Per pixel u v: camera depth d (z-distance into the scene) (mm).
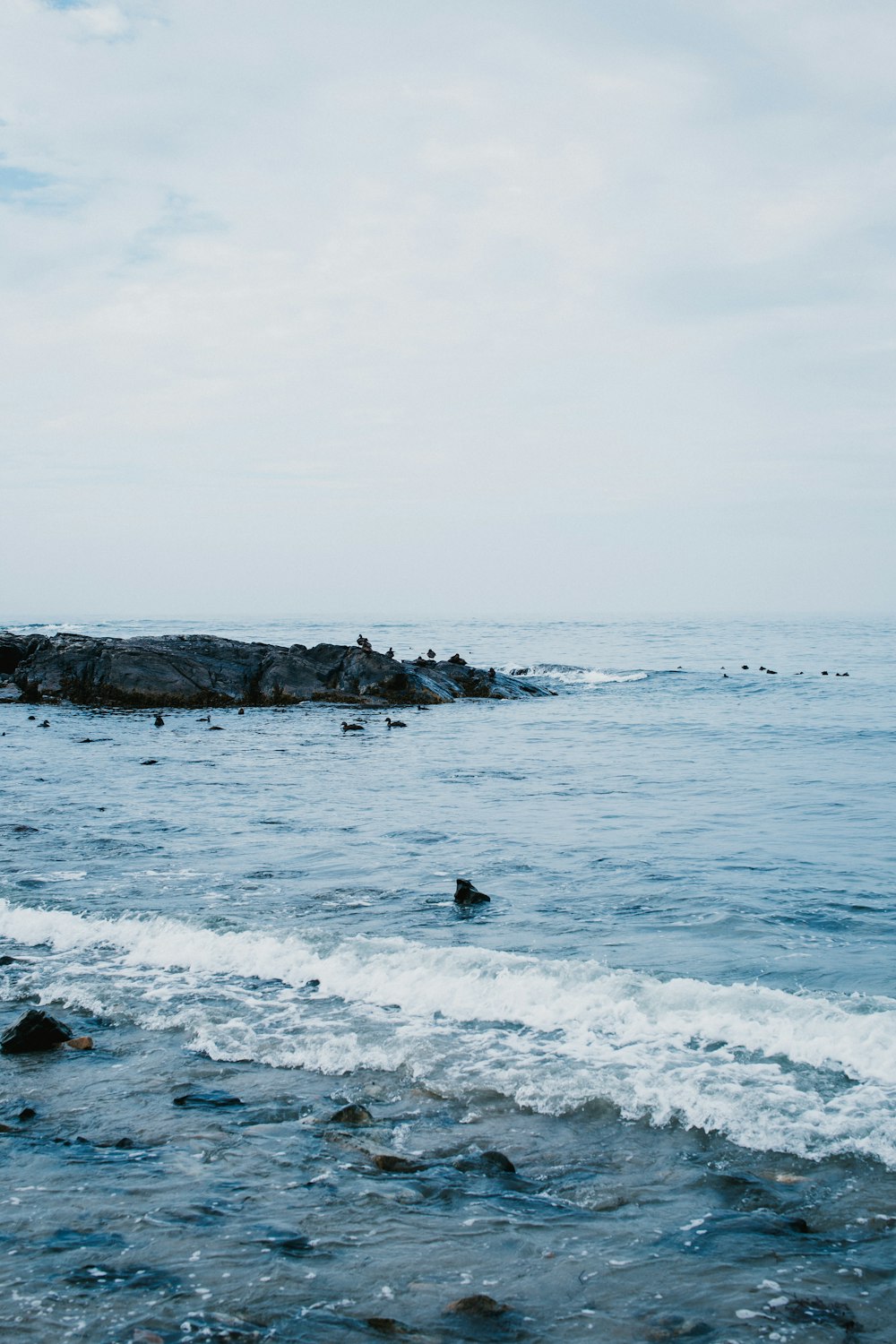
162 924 11766
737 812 19828
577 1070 7719
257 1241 5434
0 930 12023
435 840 17188
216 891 13570
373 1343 4484
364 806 20719
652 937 11352
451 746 31609
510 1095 7387
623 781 24125
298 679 45906
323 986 9891
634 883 13969
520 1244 5402
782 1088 7262
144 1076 7930
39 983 10203
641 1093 7277
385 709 44062
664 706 45531
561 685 57906
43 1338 4555
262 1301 4848
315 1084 7711
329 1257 5270
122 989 9953
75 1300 4863
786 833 17578
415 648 100562
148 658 45344
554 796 22000
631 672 64625
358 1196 5953
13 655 50625
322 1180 6172
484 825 18516
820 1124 6715
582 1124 6918
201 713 42156
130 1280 5043
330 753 29922
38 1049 8555
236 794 22219
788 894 13297
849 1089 7203
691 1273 5082
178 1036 8758
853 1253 5258
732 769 26219
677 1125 6852
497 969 9844
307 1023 8922
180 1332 4578
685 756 28953
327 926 11805
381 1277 5078
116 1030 8969
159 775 25156
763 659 84000
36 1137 6871
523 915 12344
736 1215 5672
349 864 15289
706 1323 4625
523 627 171875
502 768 26625
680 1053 7941
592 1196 5953
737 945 10992
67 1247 5391
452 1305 4773
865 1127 6645
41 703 44688
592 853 16047
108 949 11258
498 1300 4859
